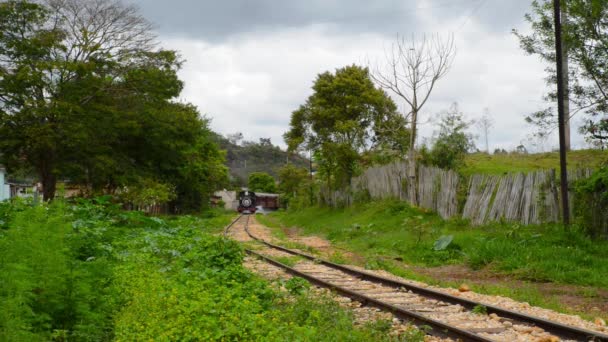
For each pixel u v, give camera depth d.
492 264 15.91
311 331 7.02
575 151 31.81
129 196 33.56
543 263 14.80
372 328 8.00
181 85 37.25
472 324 8.61
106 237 13.45
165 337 6.23
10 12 30.44
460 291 12.24
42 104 29.59
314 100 48.22
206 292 8.34
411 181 27.64
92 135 31.41
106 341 7.09
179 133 36.59
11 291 6.05
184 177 48.59
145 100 35.22
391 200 30.36
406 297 11.13
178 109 37.72
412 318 8.92
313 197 49.50
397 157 37.12
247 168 150.62
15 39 30.67
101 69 33.12
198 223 27.00
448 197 23.77
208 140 56.84
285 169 62.34
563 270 14.30
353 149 40.22
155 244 14.71
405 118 29.38
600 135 20.19
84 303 7.25
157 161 39.09
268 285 11.14
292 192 63.16
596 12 19.02
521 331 8.15
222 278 10.88
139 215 18.34
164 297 7.74
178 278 10.19
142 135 35.97
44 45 30.59
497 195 20.77
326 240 27.53
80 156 32.97
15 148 31.25
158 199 35.03
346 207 37.78
